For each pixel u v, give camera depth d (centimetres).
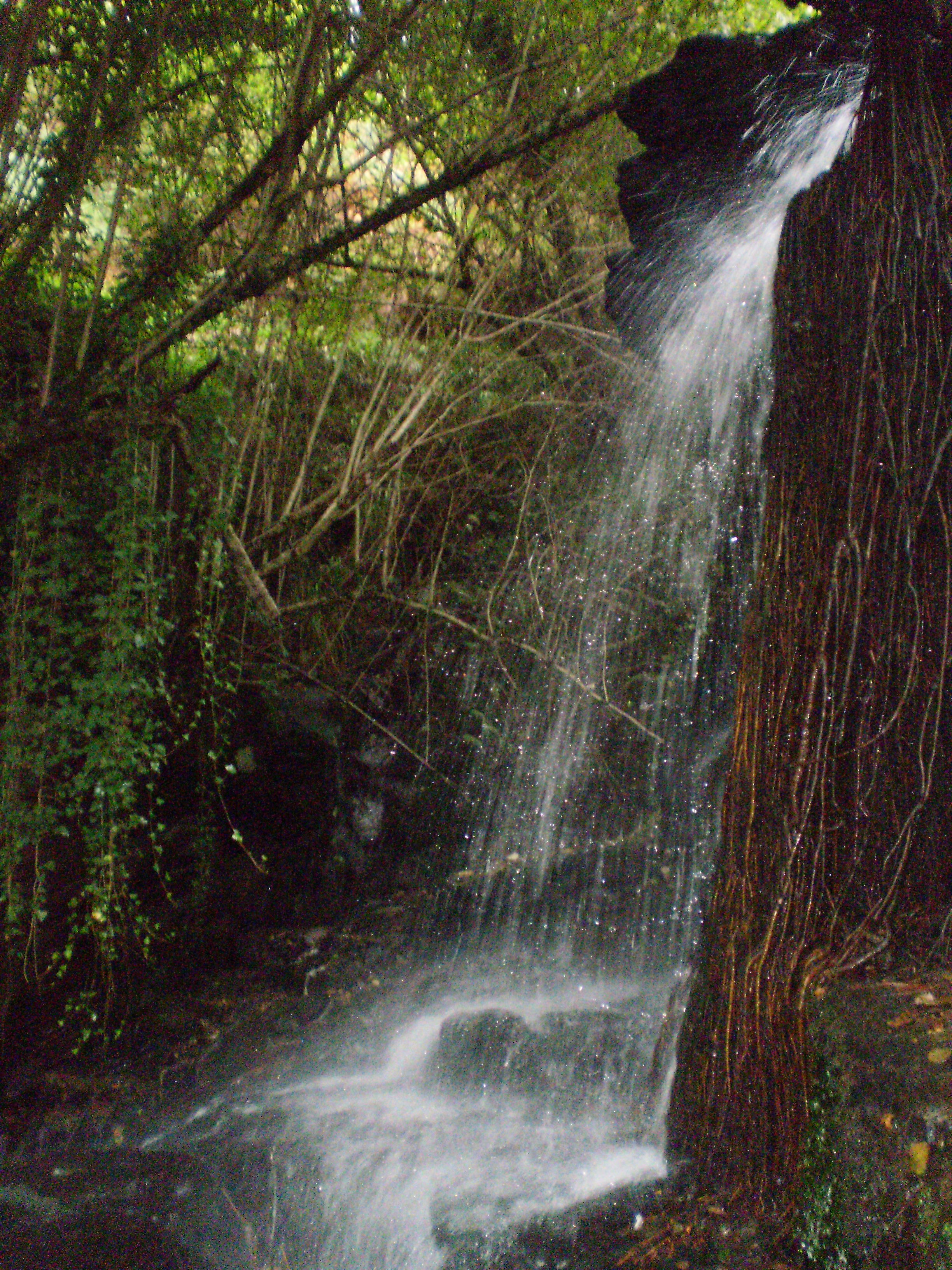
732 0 597
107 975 444
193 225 437
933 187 253
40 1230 324
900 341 255
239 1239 320
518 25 564
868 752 255
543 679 666
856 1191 212
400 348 645
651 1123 325
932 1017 222
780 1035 248
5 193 385
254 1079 410
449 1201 304
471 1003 452
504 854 615
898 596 255
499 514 738
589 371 726
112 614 383
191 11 400
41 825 376
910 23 256
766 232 387
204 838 484
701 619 589
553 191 695
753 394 467
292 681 611
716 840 543
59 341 416
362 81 508
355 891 586
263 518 646
